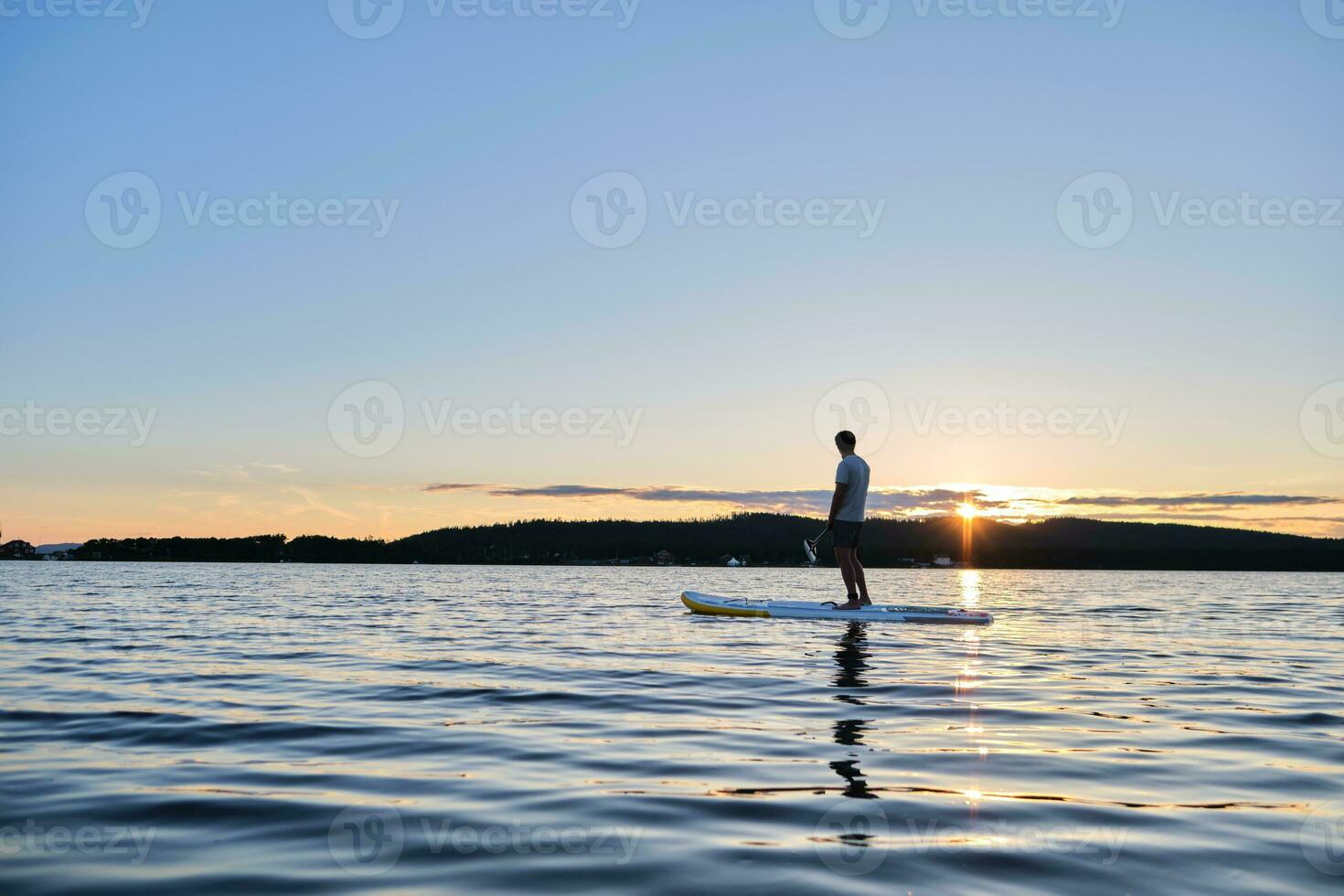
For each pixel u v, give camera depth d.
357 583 28.27
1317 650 8.79
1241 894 2.43
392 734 4.53
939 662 7.43
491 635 9.72
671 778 3.67
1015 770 3.80
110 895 2.40
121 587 22.83
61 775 3.70
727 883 2.50
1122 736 4.50
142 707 5.25
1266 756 4.09
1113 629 11.07
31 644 8.68
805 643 8.90
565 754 4.09
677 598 18.81
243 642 8.97
